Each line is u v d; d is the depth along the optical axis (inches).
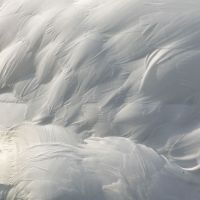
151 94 274.7
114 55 283.9
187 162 263.4
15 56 309.1
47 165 270.1
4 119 304.2
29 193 268.7
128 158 264.1
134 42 282.8
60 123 288.5
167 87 273.7
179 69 274.1
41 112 295.4
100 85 283.1
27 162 275.4
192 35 279.1
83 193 260.7
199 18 283.0
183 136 266.5
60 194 262.1
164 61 276.2
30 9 311.7
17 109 304.0
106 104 279.6
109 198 258.8
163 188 257.9
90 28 291.7
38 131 288.7
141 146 267.9
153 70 276.1
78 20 295.1
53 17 301.6
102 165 264.2
